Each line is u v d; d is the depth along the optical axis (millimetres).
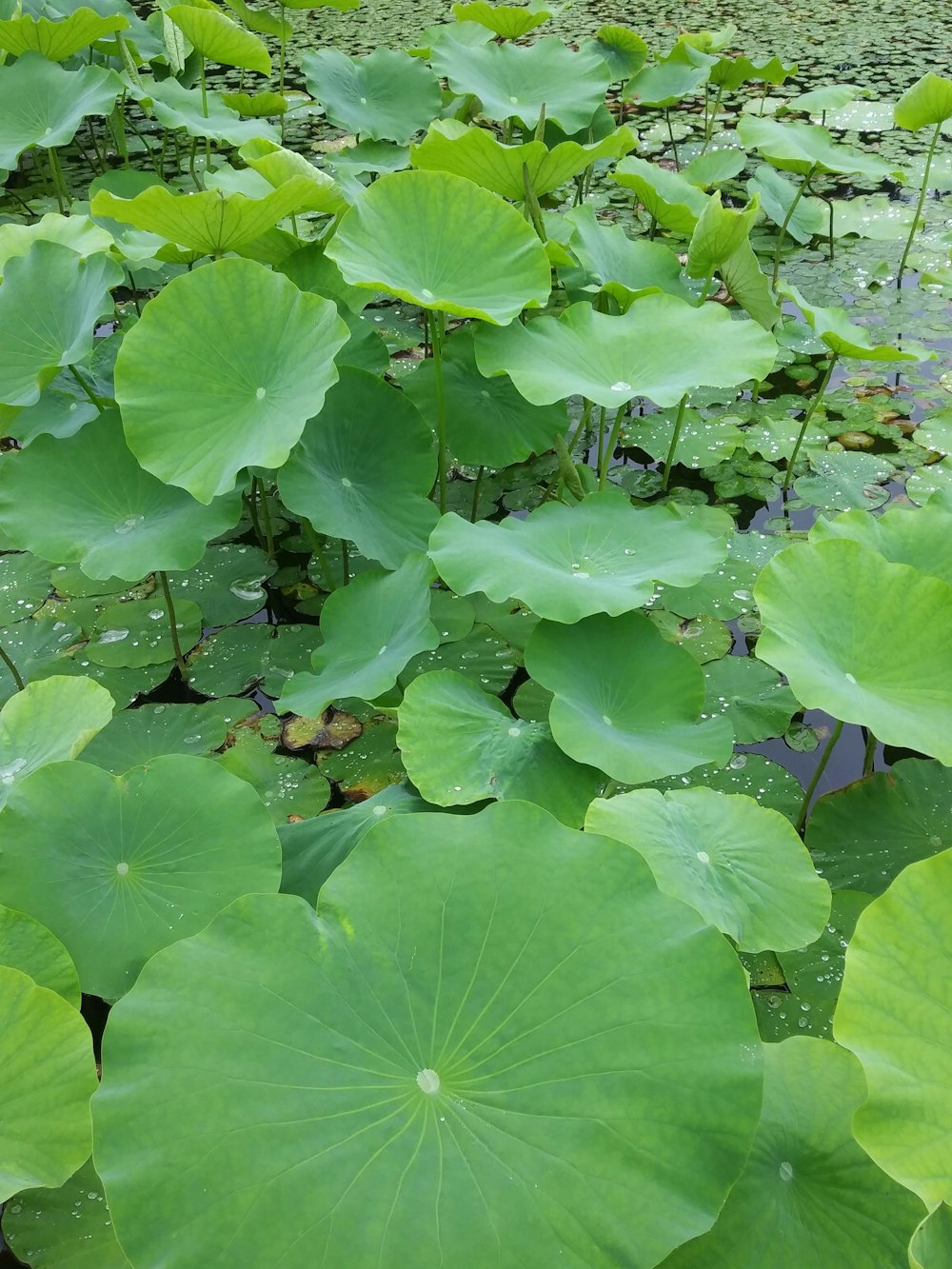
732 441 2490
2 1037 923
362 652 1615
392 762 1683
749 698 1757
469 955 929
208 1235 766
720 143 4242
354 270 1677
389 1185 794
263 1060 863
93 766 1253
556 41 3223
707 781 1617
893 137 4262
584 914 941
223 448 1601
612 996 896
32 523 1662
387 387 1868
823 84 4906
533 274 1814
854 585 1392
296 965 919
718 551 1550
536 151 2188
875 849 1482
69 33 3172
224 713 1774
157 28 4020
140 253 2279
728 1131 830
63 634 1955
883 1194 892
